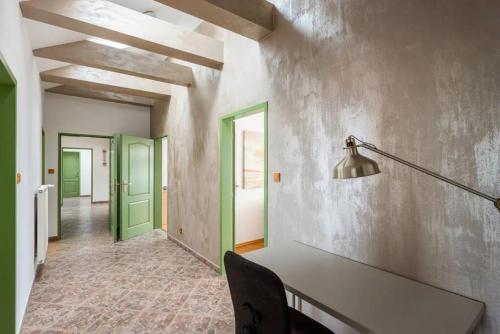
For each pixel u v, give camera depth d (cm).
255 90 275
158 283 304
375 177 174
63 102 500
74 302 261
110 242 466
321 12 208
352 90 186
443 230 144
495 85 126
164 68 371
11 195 195
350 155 127
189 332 216
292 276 160
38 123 364
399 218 162
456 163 138
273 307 114
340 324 193
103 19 240
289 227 238
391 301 131
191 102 403
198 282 306
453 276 140
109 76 411
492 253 127
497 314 126
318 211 211
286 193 240
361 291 141
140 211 515
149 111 595
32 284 290
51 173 482
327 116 203
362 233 182
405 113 158
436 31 146
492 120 126
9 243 194
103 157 1041
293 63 232
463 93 136
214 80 345
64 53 299
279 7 245
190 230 409
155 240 478
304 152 222
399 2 161
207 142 362
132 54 344
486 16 128
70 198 1141
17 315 204
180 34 291
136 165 505
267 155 261
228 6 220
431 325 111
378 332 106
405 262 159
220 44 324
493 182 127
